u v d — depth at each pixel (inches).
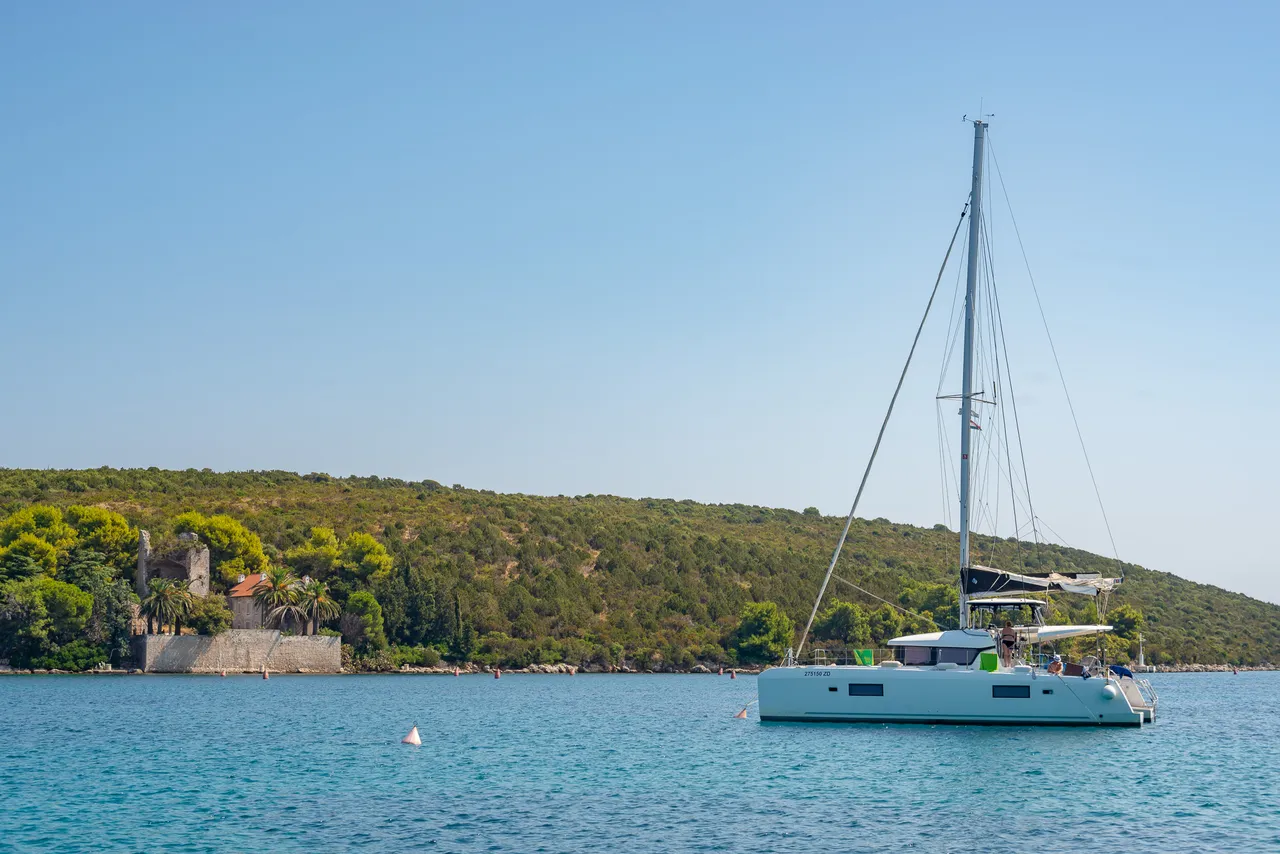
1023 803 1209.4
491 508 6496.1
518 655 4958.2
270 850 992.9
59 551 4375.0
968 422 1734.7
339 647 4626.0
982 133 1776.6
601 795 1274.6
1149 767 1451.8
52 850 995.9
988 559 4067.4
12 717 2256.4
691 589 5644.7
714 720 2315.5
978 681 1676.9
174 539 4630.9
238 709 2534.5
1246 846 1023.0
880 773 1386.6
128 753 1652.3
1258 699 3316.9
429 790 1314.0
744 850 998.4
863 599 5482.3
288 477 7224.4
